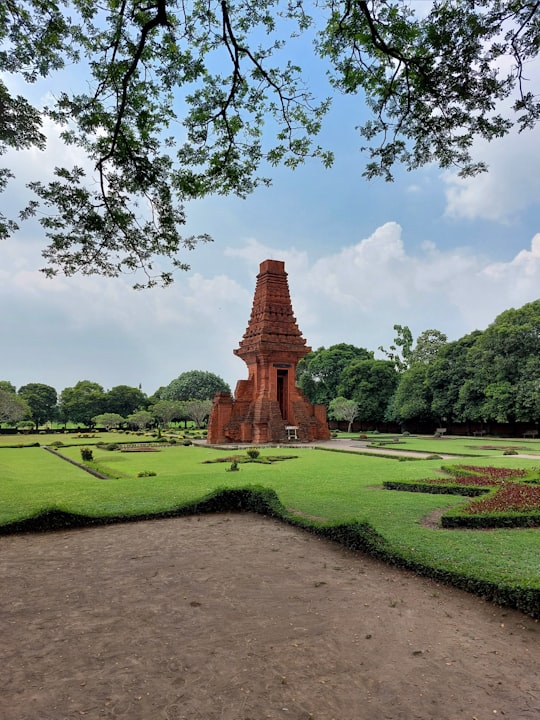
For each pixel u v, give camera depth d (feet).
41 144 29.76
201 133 32.89
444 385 156.97
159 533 30.37
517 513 31.04
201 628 16.55
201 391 243.19
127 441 139.95
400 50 27.30
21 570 23.31
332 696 12.53
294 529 31.01
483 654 14.82
